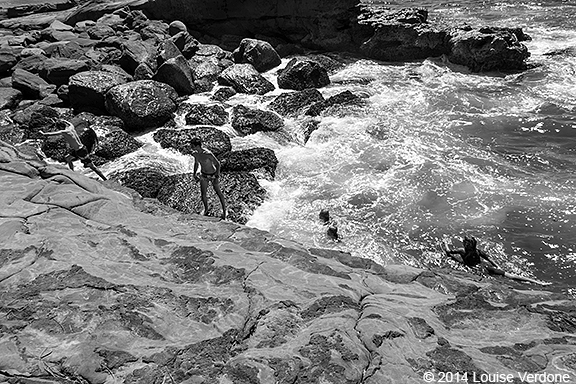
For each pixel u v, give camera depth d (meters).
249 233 7.54
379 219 11.39
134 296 5.40
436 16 26.84
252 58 20.59
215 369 4.46
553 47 20.73
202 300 5.49
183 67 18.19
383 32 21.34
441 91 17.75
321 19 22.69
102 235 6.76
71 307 5.15
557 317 5.48
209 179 10.46
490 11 26.91
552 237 10.30
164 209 8.41
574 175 12.32
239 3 23.75
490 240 10.38
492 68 19.19
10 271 5.77
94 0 28.95
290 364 4.50
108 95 15.94
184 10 25.02
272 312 5.31
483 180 12.43
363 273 6.61
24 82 17.97
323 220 11.37
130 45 19.78
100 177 12.89
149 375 4.37
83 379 4.32
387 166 13.42
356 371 4.46
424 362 4.66
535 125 14.84
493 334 5.19
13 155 9.27
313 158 14.05
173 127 16.02
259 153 13.57
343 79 19.64
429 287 6.36
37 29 27.17
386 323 5.16
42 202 7.59
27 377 4.30
